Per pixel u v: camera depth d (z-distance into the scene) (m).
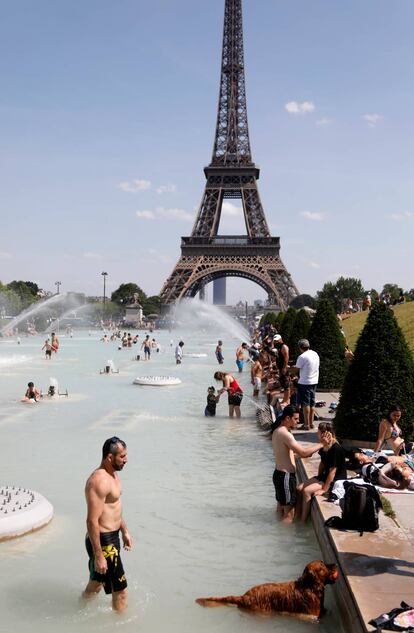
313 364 22.02
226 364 64.75
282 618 9.88
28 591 10.77
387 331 19.44
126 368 58.22
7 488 15.38
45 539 13.10
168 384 43.41
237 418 29.92
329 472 14.71
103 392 39.38
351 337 60.84
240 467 19.98
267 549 12.87
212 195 193.62
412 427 18.59
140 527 14.08
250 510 15.51
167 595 10.70
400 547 10.83
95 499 9.91
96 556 9.84
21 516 13.40
